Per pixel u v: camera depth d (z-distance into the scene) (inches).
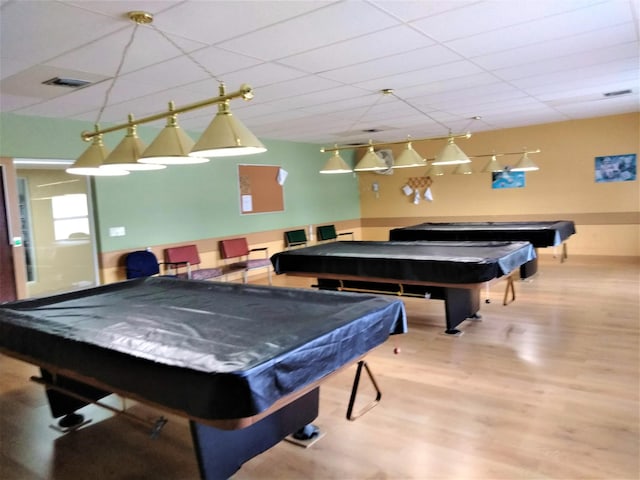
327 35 119.7
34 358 93.4
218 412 64.0
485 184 337.7
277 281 293.7
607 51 146.3
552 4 106.8
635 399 108.7
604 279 238.7
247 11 101.4
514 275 257.9
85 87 156.3
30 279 222.1
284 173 325.4
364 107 219.6
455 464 87.1
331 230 360.2
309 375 75.8
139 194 237.0
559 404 108.2
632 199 285.4
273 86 170.7
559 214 311.6
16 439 106.3
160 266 246.2
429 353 146.5
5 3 91.2
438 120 270.4
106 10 97.3
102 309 111.3
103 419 114.7
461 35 125.0
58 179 220.8
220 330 87.5
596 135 292.4
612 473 81.7
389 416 107.3
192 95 176.2
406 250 186.9
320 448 95.3
